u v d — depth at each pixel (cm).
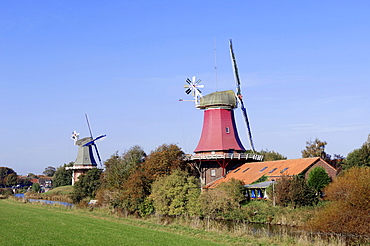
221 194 4772
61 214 4806
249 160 6694
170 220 4341
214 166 6656
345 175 3425
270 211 4431
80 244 2642
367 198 3041
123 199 5244
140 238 2962
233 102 6838
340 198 3250
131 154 6900
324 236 3138
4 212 4703
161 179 5109
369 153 5731
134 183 5209
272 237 3059
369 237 2956
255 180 5369
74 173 11212
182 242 2825
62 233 3094
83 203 6262
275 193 4625
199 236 3186
